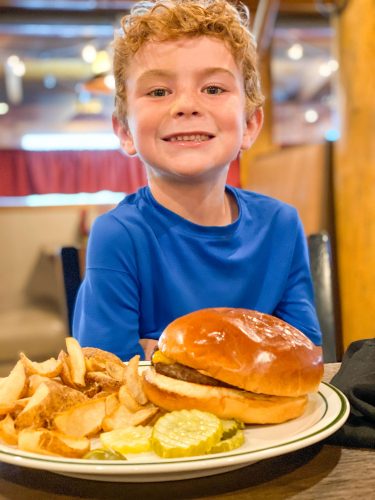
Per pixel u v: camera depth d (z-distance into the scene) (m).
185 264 1.19
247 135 1.30
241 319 0.71
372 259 2.69
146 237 1.19
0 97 5.78
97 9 4.76
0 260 3.65
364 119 2.68
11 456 0.57
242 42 1.16
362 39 2.66
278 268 1.27
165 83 1.11
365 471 0.61
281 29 5.45
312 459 0.63
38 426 0.62
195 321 0.69
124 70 1.20
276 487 0.58
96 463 0.55
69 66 5.72
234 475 0.60
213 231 1.20
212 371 0.65
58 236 3.86
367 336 2.72
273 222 1.29
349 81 2.77
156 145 1.12
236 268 1.20
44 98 5.82
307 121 6.61
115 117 1.31
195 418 0.62
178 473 0.57
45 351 3.23
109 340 1.12
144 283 1.19
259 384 0.65
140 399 0.68
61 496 0.57
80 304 1.22
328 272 1.54
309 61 6.17
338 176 2.88
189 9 1.12
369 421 0.69
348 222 2.82
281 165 3.20
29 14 4.77
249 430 0.66
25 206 4.14
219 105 1.11
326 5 2.98
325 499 0.55
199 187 1.18
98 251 1.19
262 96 1.31
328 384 0.77
